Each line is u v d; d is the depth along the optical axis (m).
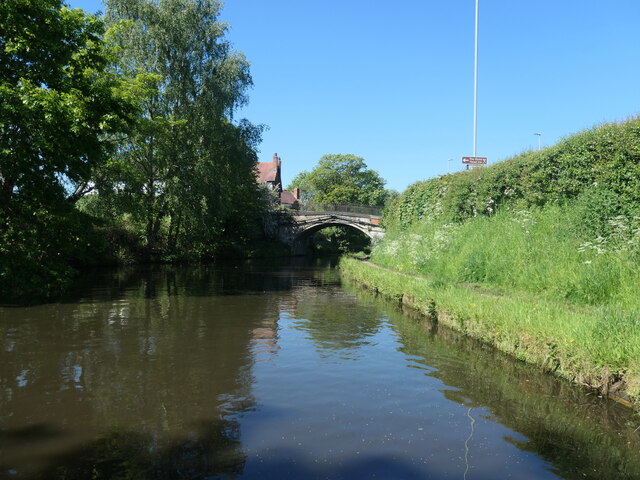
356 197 84.75
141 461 3.77
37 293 14.53
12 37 12.89
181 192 28.42
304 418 4.71
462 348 7.84
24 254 14.80
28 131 12.88
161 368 6.49
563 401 5.27
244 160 34.81
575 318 6.67
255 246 50.75
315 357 7.19
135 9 28.08
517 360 6.98
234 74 30.66
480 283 12.48
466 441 4.19
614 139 11.66
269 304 13.27
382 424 4.57
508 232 14.08
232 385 5.77
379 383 5.90
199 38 30.19
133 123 16.05
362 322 10.36
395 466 3.70
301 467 3.67
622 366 5.16
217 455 3.88
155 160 28.95
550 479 3.51
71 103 12.60
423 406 5.09
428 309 10.74
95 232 18.91
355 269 21.75
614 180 11.51
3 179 14.17
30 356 7.08
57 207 15.02
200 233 34.06
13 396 5.30
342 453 3.93
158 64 27.61
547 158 14.13
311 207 59.09
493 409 5.02
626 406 4.97
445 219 20.66
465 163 19.94
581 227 11.48
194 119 29.00
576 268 9.79
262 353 7.43
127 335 8.68
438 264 15.80
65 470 3.62
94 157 14.98
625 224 10.50
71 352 7.34
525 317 7.36
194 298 14.42
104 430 4.38
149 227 32.34
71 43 14.82
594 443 4.17
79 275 21.67
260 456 3.86
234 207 44.56
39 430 4.38
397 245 22.64
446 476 3.54
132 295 14.84
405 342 8.30
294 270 29.72
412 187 27.05
